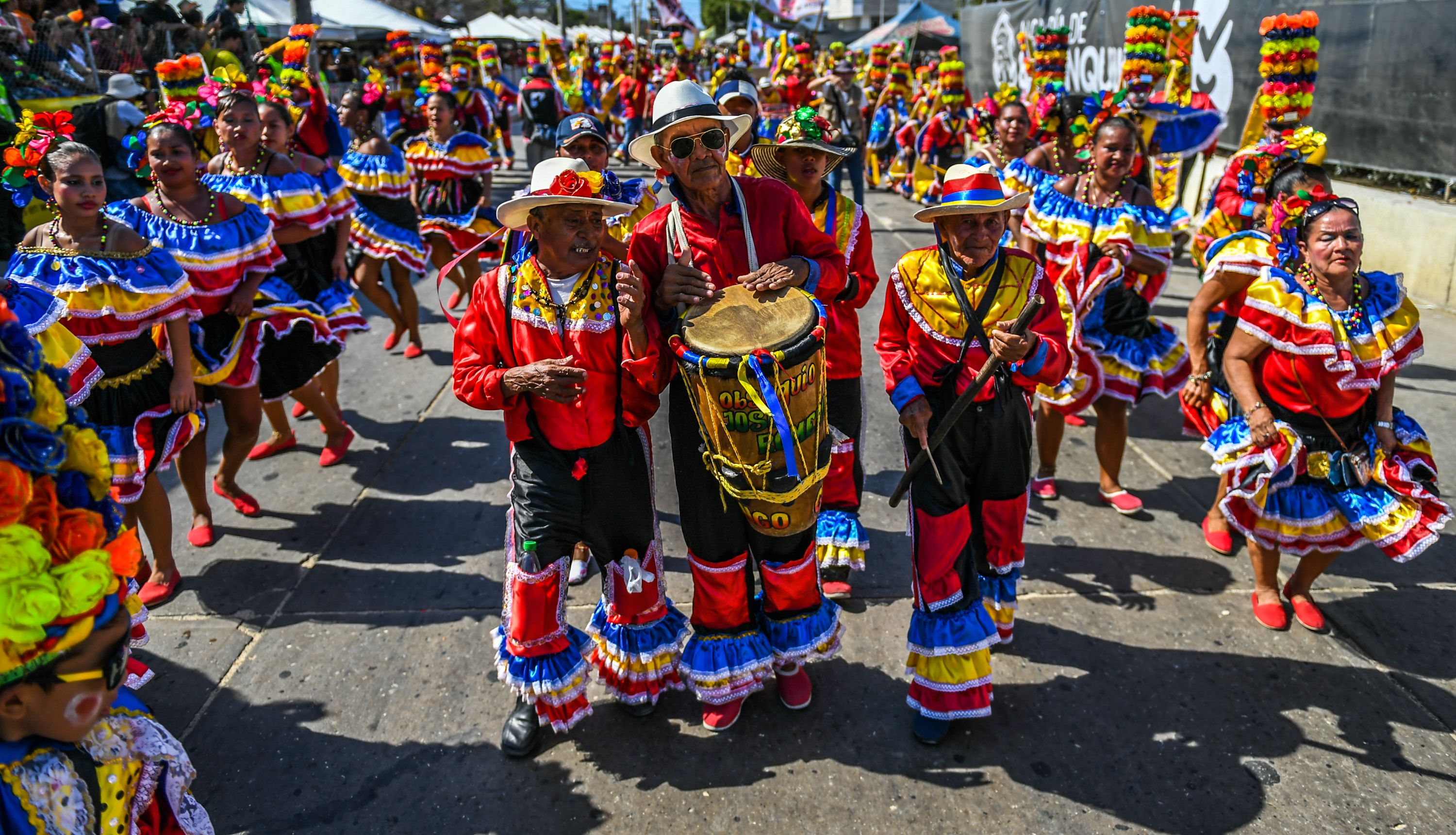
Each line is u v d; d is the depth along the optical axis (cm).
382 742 313
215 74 500
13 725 160
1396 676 336
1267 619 365
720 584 300
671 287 276
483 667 350
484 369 275
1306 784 288
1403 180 836
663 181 298
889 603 387
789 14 3681
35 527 144
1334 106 868
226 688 340
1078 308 432
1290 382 338
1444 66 751
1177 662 346
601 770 300
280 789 294
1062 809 282
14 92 828
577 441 278
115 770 179
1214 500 471
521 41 3319
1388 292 332
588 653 329
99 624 154
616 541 298
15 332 147
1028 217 454
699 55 2023
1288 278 329
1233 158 462
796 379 252
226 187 464
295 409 588
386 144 662
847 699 329
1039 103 511
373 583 405
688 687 323
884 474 503
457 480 501
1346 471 341
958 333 295
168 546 394
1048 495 471
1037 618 374
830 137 370
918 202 1278
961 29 1636
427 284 893
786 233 296
